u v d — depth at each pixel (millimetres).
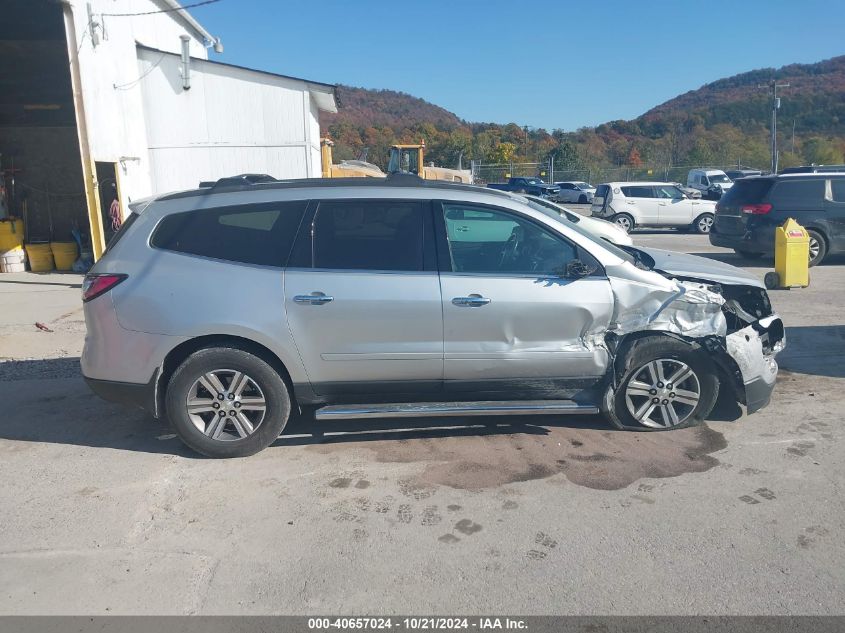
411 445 5164
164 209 5035
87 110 12969
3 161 15875
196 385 4883
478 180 52688
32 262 14984
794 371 6785
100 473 4793
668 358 5109
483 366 4961
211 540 3908
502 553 3713
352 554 3738
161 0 17641
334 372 4906
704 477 4539
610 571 3525
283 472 4750
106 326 4875
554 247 5082
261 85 16938
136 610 3309
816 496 4254
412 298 4832
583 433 5293
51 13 12555
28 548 3850
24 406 6195
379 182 5207
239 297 4801
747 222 13594
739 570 3510
